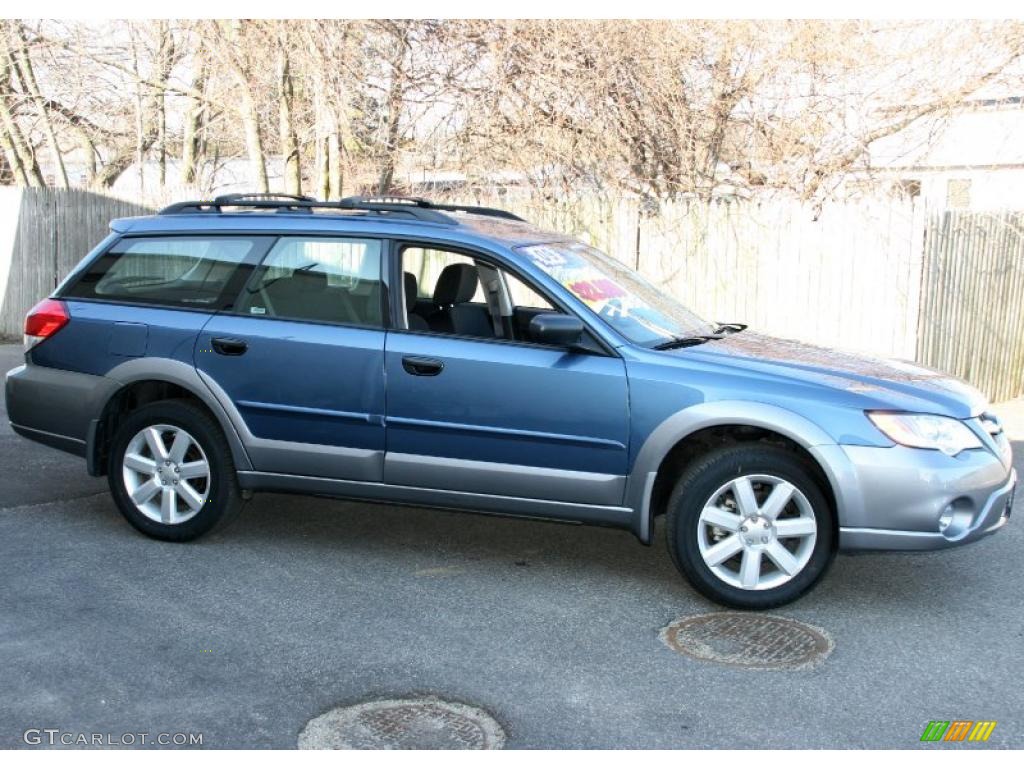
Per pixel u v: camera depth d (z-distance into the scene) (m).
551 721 4.16
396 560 6.05
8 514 6.76
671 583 5.75
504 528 6.70
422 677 4.54
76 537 6.32
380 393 5.68
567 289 5.62
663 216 11.95
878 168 12.48
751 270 11.47
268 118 15.89
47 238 15.75
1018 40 11.61
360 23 13.13
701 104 12.85
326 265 5.93
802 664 4.71
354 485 5.82
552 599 5.48
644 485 5.35
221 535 6.41
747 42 12.37
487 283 5.97
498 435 5.52
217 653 4.74
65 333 6.28
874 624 5.19
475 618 5.20
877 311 10.76
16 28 19.64
